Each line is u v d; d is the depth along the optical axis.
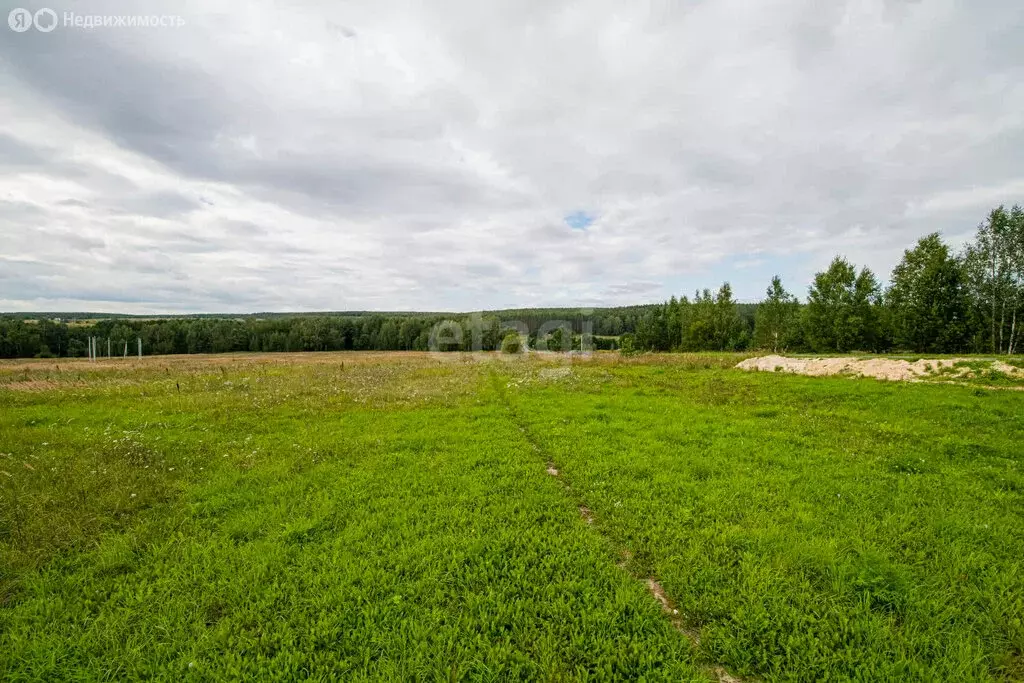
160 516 6.83
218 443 10.74
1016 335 32.97
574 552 5.65
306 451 9.88
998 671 3.84
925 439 10.62
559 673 3.79
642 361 31.77
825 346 46.00
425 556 5.54
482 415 13.62
